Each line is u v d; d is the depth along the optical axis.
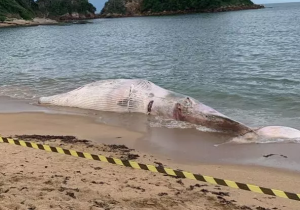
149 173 5.70
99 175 5.54
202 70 16.61
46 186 4.99
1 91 12.91
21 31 64.06
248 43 29.12
